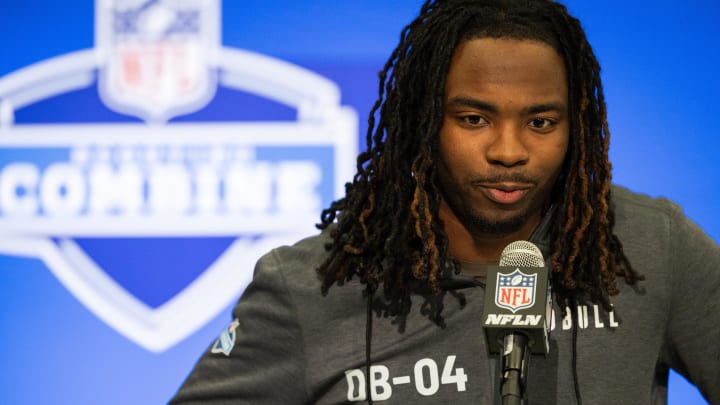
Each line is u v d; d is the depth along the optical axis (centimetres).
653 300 592
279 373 612
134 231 1112
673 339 602
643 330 588
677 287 599
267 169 1109
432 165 572
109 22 1129
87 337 1108
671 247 603
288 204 1106
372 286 597
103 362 1105
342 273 604
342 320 604
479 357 585
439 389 584
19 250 1116
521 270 480
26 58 1130
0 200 1120
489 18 557
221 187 1110
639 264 596
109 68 1125
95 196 1117
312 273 616
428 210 572
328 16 1116
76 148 1122
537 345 475
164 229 1111
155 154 1117
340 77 1111
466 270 604
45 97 1126
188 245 1109
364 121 1106
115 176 1118
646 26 1088
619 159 1080
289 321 609
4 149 1122
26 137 1123
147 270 1109
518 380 459
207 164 1112
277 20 1120
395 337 594
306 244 637
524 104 536
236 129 1113
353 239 602
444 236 577
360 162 615
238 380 622
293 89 1112
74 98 1124
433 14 581
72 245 1115
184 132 1117
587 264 582
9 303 1112
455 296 595
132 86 1123
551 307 584
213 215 1110
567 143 560
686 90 1083
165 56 1123
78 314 1110
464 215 574
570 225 580
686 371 607
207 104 1118
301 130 1109
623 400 575
